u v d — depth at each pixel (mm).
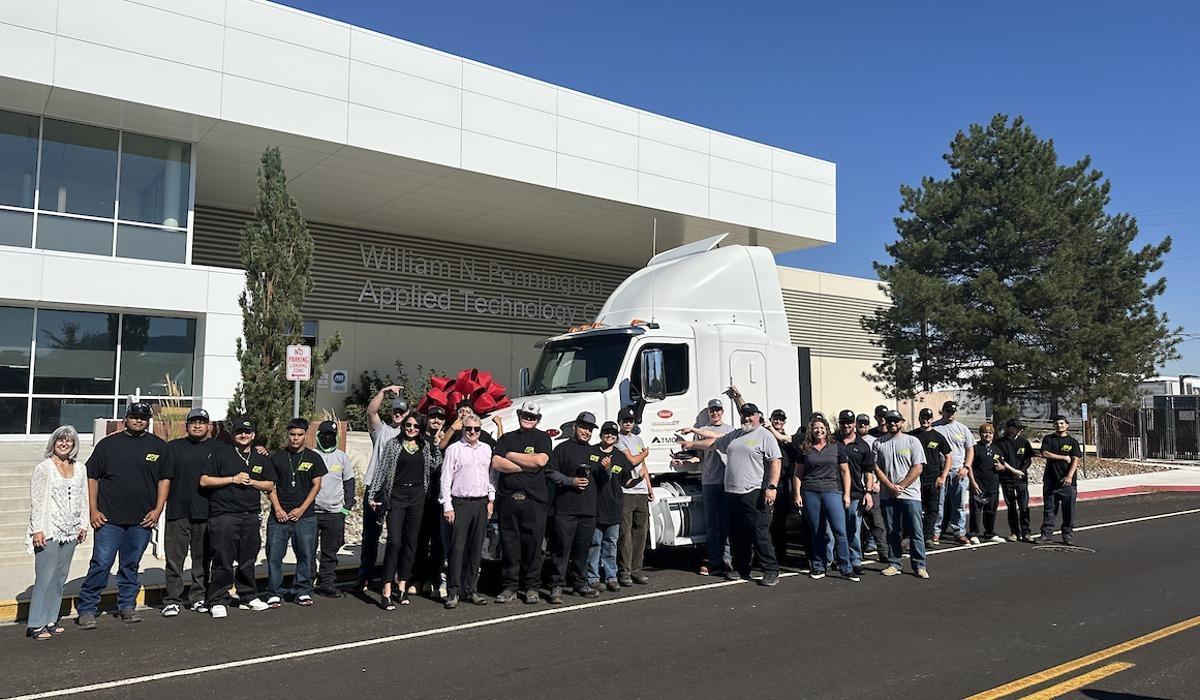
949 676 5621
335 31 16844
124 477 7242
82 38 14234
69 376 15156
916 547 9312
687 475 10047
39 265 14359
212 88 15414
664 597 8258
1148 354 26375
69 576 8906
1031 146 25391
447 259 25266
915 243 25734
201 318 16203
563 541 8023
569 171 20062
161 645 6523
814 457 9383
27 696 5305
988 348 23781
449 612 7629
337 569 9547
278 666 5930
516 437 7973
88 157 15758
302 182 19406
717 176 22766
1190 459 32531
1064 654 6156
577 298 28078
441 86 18156
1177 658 6035
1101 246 25594
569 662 5996
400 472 7902
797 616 7418
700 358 9969
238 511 7574
